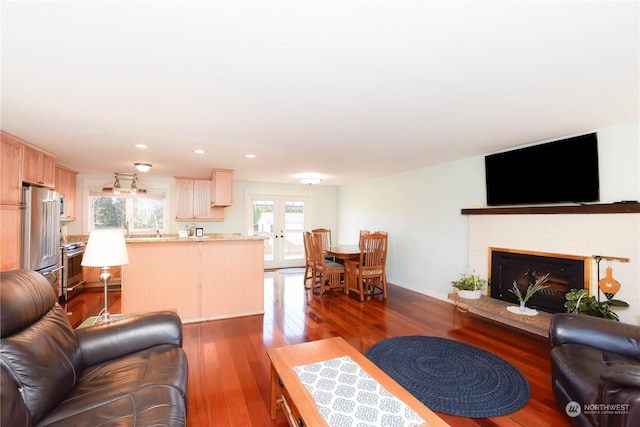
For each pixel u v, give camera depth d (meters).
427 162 4.48
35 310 1.56
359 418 1.34
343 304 4.31
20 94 2.03
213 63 1.62
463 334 3.18
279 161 4.43
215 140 3.23
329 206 7.95
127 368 1.63
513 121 2.59
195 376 2.36
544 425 1.82
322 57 1.56
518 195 3.45
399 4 1.16
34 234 3.44
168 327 1.97
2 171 2.93
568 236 3.03
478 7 1.17
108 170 5.25
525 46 1.45
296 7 1.18
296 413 1.45
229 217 6.89
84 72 1.72
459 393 2.13
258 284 3.90
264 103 2.18
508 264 3.59
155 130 2.86
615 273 2.69
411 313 3.90
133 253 3.45
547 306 3.20
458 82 1.84
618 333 1.89
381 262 4.69
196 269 3.66
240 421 1.86
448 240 4.46
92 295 4.74
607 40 1.39
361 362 1.85
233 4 1.16
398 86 1.90
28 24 1.27
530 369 2.45
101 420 1.20
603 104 2.19
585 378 1.62
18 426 1.11
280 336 3.16
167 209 6.15
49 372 1.36
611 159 2.73
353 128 2.79
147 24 1.28
